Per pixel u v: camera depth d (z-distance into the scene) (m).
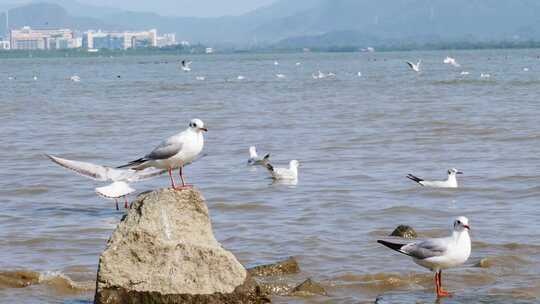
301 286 14.67
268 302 13.70
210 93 70.50
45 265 16.44
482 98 56.84
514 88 67.12
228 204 21.95
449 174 23.98
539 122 39.44
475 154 30.45
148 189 24.27
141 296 13.40
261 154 31.53
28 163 29.70
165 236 13.53
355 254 16.98
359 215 20.52
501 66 125.12
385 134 36.88
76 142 35.97
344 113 47.47
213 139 36.59
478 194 23.06
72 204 22.39
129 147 34.12
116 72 135.62
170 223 13.62
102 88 82.19
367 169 27.64
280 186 24.66
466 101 54.41
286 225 19.52
